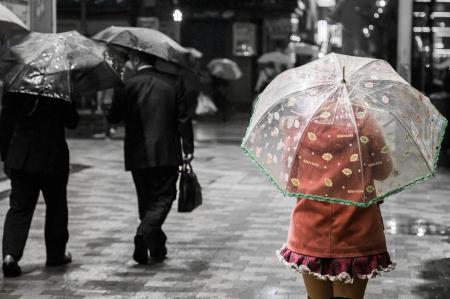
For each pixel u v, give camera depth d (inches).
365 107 179.9
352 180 177.5
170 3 1614.2
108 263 336.5
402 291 291.7
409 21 759.1
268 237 390.9
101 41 317.4
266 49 1914.4
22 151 308.0
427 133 184.7
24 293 289.3
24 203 314.3
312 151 179.6
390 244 375.2
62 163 316.2
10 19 322.3
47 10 592.1
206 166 700.0
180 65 335.0
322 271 187.5
